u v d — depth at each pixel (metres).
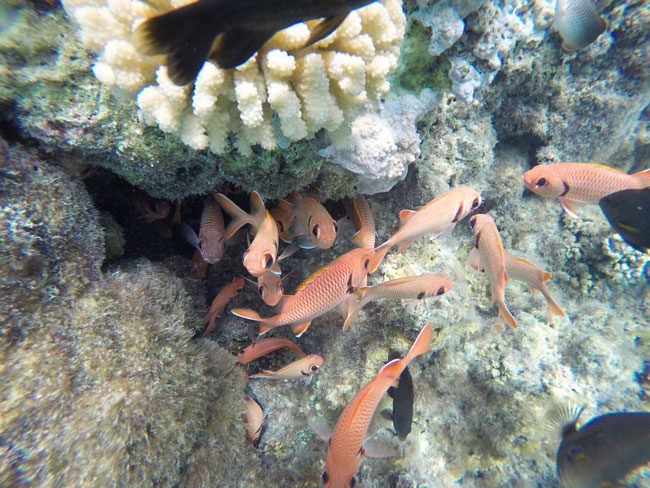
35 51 1.95
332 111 2.09
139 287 2.63
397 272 3.58
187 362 2.68
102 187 2.91
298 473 3.45
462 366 3.74
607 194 2.96
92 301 2.34
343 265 2.65
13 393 1.91
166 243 3.81
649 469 2.38
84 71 2.03
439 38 2.94
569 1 3.75
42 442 1.91
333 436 2.41
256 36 1.31
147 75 1.94
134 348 2.38
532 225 4.92
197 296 3.55
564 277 4.98
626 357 4.18
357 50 2.13
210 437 2.77
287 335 3.89
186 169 2.48
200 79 1.81
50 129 2.12
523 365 3.69
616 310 4.77
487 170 4.47
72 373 2.10
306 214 2.91
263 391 3.83
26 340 2.03
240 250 3.82
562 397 3.56
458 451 3.66
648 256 4.61
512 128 4.75
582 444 2.56
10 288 2.01
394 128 3.00
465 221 4.55
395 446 3.52
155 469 2.26
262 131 2.09
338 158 2.69
